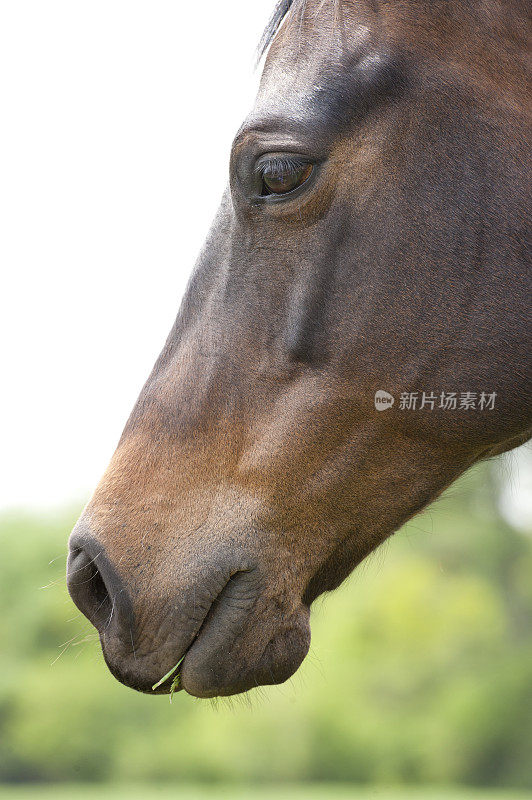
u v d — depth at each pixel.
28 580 44.47
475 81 2.81
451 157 2.79
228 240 3.02
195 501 2.95
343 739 33.72
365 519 2.96
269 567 2.91
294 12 2.98
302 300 2.87
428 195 2.79
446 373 2.83
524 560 36.94
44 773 37.56
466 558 37.62
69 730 36.84
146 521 2.94
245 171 2.87
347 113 2.79
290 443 2.91
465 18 2.85
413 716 34.19
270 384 2.94
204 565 2.88
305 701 34.22
